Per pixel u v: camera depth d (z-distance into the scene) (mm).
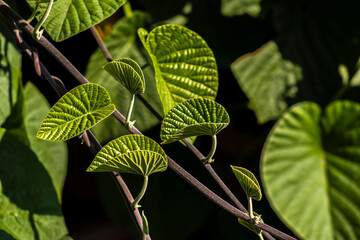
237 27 1081
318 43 1062
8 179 861
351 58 1052
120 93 989
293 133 750
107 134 987
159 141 1099
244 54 1095
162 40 797
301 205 740
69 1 785
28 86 955
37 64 776
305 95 1064
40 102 959
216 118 754
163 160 733
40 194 881
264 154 742
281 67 1056
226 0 1010
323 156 756
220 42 1083
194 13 1072
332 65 1060
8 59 904
